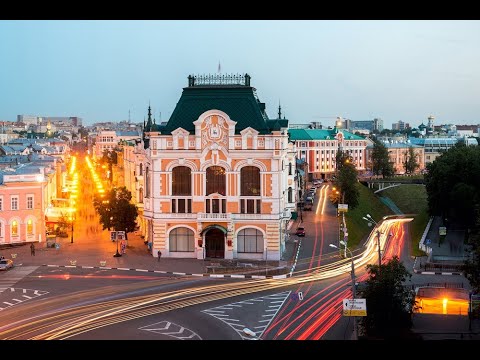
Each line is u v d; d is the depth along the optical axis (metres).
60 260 118.12
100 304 86.94
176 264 114.00
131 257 120.62
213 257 119.00
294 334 72.56
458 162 150.12
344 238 125.75
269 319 79.19
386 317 71.56
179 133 118.50
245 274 105.75
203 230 117.94
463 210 141.38
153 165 119.25
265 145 116.88
